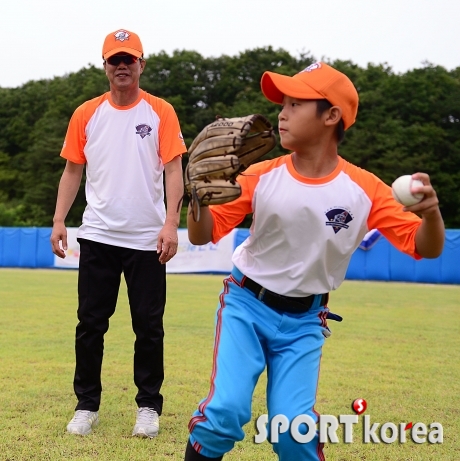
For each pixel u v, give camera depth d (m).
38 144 40.59
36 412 3.63
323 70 2.31
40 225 35.91
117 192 3.40
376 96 36.97
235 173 2.19
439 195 33.72
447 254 17.83
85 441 3.14
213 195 2.18
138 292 3.41
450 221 34.12
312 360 2.35
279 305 2.41
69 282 14.64
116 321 7.84
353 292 13.52
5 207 37.78
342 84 2.31
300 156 2.38
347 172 2.39
